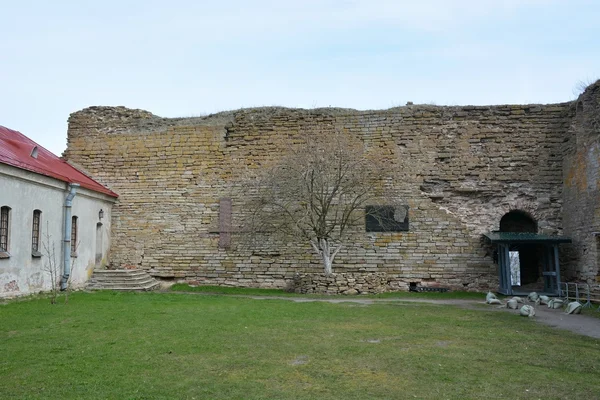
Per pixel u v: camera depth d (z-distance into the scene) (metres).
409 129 21.83
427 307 15.51
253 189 22.16
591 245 18.25
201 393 6.63
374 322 12.27
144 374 7.46
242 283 21.73
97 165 23.48
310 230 21.19
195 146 22.92
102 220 22.06
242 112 23.02
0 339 9.72
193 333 10.48
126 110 23.98
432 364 8.16
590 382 7.30
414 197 21.42
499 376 7.53
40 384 6.93
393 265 21.11
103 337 9.99
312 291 19.45
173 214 22.67
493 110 21.70
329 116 22.28
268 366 7.98
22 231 16.02
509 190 21.27
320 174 20.03
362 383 7.14
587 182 18.62
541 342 10.07
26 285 16.20
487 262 20.89
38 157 19.50
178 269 22.30
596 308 15.48
